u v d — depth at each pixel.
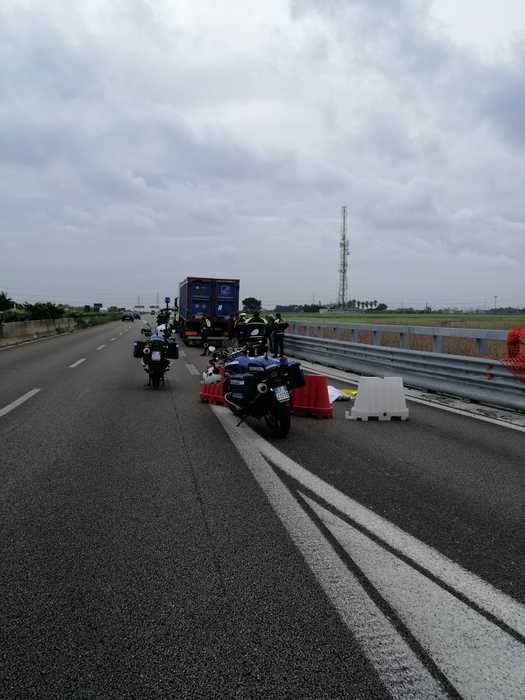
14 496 4.50
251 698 2.13
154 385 11.01
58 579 3.08
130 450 6.06
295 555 3.40
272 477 5.07
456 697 2.13
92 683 2.22
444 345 20.31
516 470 5.37
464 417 8.28
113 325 61.12
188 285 26.03
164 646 2.46
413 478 5.08
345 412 8.70
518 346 8.66
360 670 2.29
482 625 2.63
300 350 18.47
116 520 3.98
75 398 9.67
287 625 2.63
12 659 2.38
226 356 9.01
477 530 3.83
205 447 6.25
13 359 17.38
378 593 2.94
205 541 3.61
